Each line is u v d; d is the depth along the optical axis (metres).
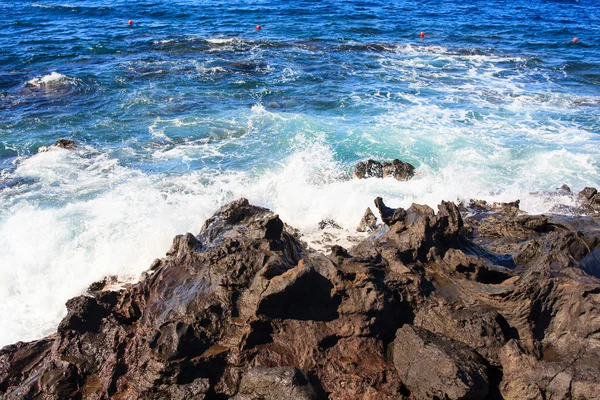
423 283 10.45
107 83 27.92
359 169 19.16
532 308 9.76
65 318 10.34
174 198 17.12
